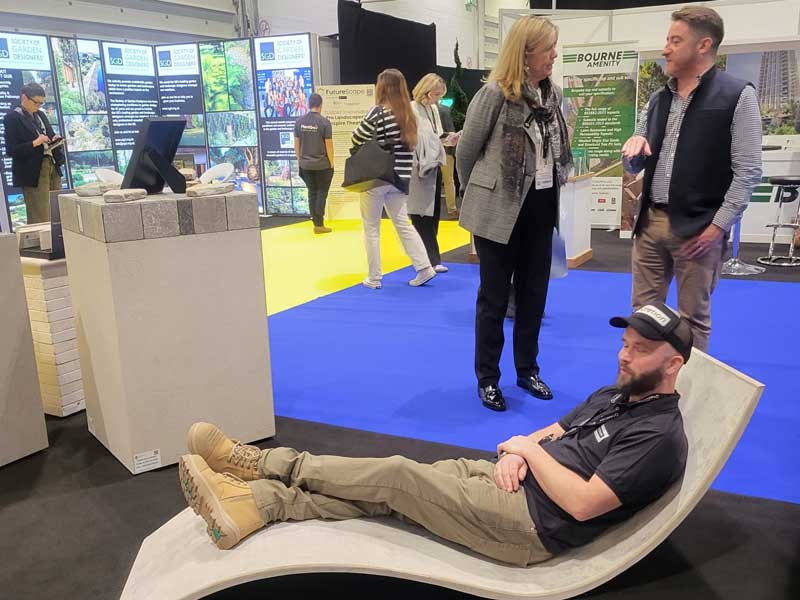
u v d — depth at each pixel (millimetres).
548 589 1754
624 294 5340
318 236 8219
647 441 1768
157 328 2641
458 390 3547
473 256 6656
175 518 2145
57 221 3191
